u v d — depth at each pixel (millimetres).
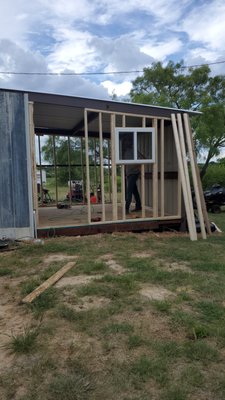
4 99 5754
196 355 2318
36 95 5945
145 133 6977
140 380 2072
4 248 5430
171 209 7824
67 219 7301
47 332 2654
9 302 3285
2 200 5859
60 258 4836
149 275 4008
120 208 9328
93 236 6430
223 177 19875
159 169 8148
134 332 2646
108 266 4422
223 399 1915
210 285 3709
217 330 2654
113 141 6641
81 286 3633
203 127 16344
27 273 4160
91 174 12250
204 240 6375
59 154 15648
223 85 18094
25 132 5887
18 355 2355
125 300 3268
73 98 6234
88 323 2793
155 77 18484
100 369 2182
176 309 3068
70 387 1995
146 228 7066
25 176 5949
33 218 6031
